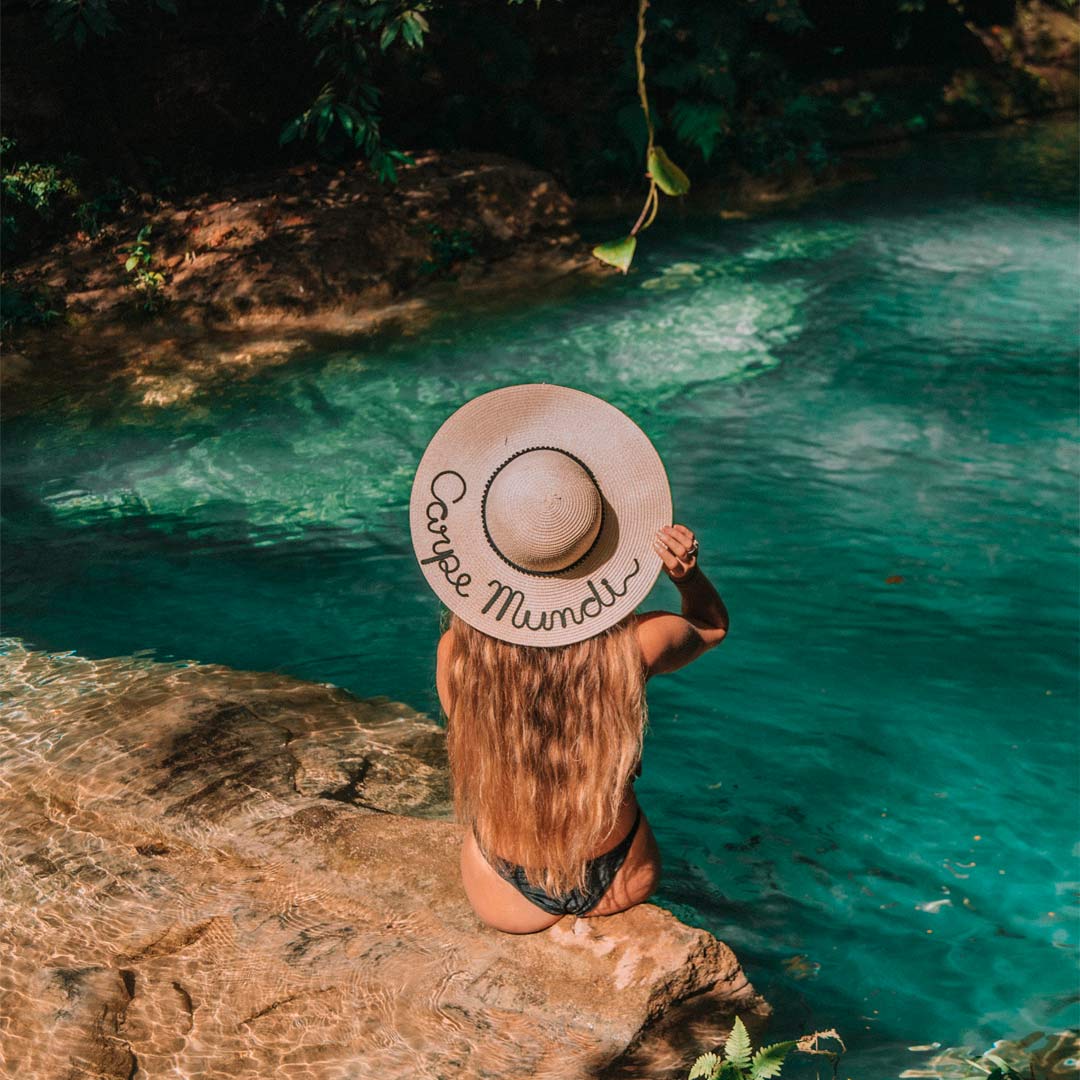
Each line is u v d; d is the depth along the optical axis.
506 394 2.55
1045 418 7.60
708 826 4.21
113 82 11.14
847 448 7.30
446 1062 2.80
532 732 2.67
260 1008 2.96
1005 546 6.23
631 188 13.72
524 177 11.62
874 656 5.35
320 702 4.60
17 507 6.87
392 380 8.57
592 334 9.29
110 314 9.70
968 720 4.85
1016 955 3.54
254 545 6.44
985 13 18.34
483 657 2.65
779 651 5.40
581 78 13.66
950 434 7.43
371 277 10.14
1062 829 4.18
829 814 4.29
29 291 9.75
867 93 16.36
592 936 3.05
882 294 9.99
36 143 10.77
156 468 7.36
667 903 3.78
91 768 4.01
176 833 3.63
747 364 8.61
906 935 3.64
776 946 3.58
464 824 3.03
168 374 8.80
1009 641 5.43
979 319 9.30
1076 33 18.84
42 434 7.84
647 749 4.71
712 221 12.57
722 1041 3.03
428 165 11.72
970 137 16.47
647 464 2.54
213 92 11.40
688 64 13.43
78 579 6.07
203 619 5.69
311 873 3.42
